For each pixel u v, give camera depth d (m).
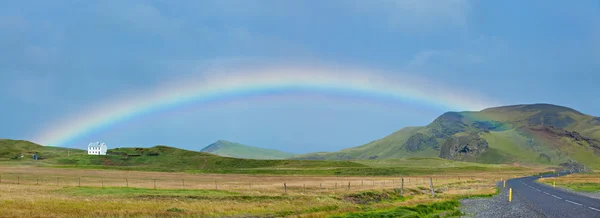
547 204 51.19
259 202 55.84
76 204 46.19
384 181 119.88
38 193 58.19
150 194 60.62
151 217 40.38
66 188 68.31
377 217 42.53
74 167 194.88
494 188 90.69
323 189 79.94
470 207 52.22
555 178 161.00
